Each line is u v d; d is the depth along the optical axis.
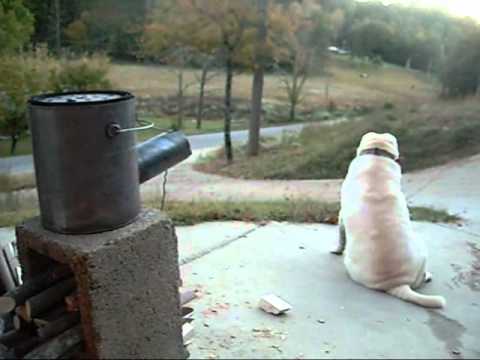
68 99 1.81
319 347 2.30
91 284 1.72
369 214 3.00
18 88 5.49
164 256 1.98
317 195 6.17
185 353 2.14
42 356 1.79
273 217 4.41
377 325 2.53
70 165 1.72
